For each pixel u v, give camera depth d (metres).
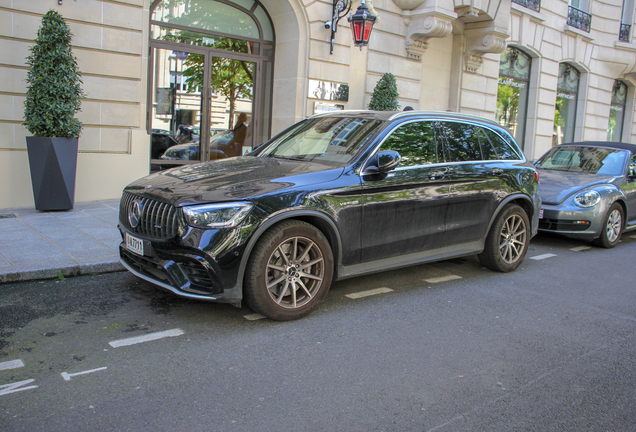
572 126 20.20
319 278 4.25
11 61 7.61
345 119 5.24
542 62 17.56
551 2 17.38
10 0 7.50
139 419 2.70
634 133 23.56
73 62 7.39
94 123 8.52
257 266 3.89
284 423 2.73
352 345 3.78
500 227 5.75
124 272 5.27
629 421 2.93
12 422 2.62
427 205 4.96
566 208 7.47
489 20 13.96
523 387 3.27
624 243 8.37
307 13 10.74
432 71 14.30
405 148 4.91
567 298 5.17
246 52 11.01
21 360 3.30
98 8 8.30
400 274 5.76
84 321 3.97
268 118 11.55
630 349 3.96
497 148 5.88
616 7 19.81
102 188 8.72
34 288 4.67
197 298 3.74
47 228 6.58
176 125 10.19
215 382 3.13
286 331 3.96
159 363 3.35
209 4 10.33
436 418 2.86
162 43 9.78
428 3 12.20
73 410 2.75
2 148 7.70
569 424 2.87
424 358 3.62
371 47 11.98
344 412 2.87
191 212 3.73
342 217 4.33
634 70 21.11
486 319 4.46
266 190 3.95
